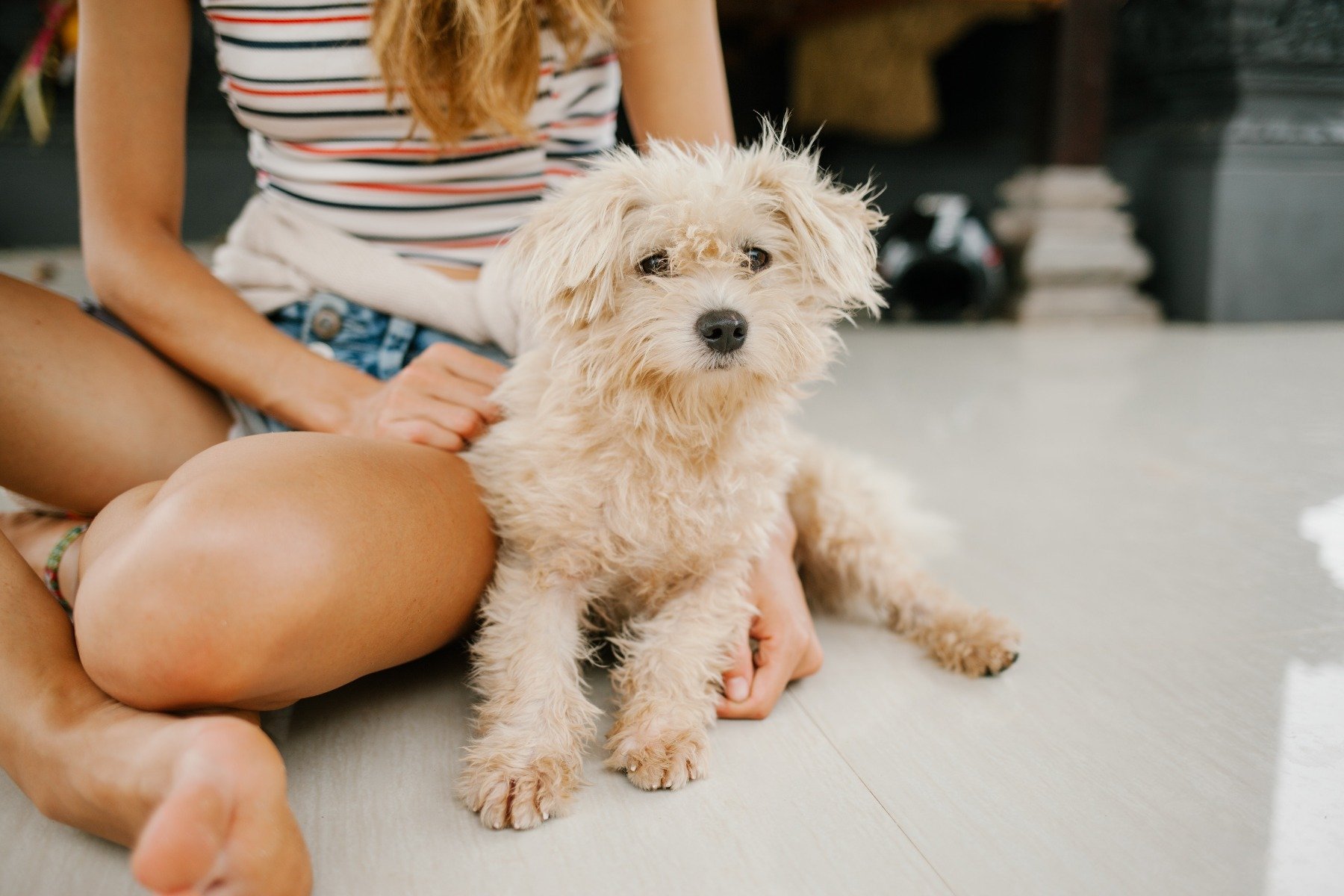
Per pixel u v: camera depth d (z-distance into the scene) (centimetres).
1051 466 250
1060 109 504
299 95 140
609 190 124
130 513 104
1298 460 251
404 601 106
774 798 108
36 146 614
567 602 129
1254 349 425
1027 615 160
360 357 148
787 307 129
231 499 91
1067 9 491
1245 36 477
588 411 125
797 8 548
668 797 109
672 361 120
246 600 89
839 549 159
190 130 622
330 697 131
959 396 336
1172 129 521
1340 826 103
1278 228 491
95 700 93
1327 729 123
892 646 152
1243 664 141
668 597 134
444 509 113
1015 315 515
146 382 133
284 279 150
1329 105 488
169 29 141
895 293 533
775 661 129
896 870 96
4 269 487
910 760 116
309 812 104
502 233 157
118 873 92
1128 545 192
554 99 154
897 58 565
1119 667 141
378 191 149
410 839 100
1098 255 509
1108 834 102
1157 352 421
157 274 132
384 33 131
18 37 612
